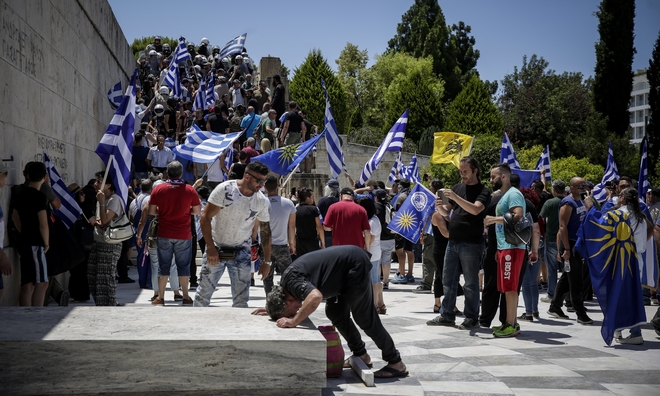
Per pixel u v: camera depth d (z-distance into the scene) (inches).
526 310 360.5
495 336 311.0
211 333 184.4
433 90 1859.0
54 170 362.0
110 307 224.8
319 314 363.6
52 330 183.8
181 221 365.7
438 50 2416.3
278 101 864.9
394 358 226.4
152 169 674.2
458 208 328.8
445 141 481.7
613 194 459.8
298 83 1595.7
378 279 373.4
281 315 204.1
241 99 962.1
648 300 435.8
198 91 917.8
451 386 218.4
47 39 417.1
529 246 346.0
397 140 514.6
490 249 326.6
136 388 173.5
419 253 734.5
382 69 2208.4
